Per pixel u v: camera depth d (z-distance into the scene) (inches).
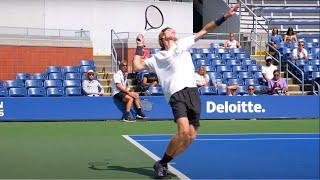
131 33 892.0
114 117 618.2
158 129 530.0
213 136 470.0
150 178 272.7
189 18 963.3
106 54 903.7
